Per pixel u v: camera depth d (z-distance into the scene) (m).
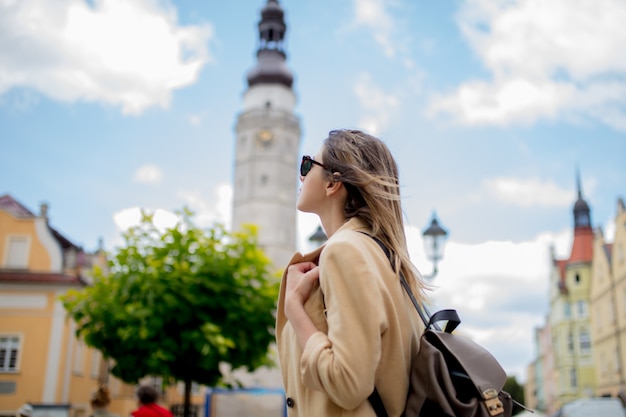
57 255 27.73
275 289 15.60
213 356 13.41
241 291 14.74
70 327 26.95
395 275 1.75
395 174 1.99
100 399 9.12
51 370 26.06
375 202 1.86
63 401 26.00
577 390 55.00
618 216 43.00
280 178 69.56
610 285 45.00
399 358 1.65
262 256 15.68
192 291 13.79
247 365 15.04
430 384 1.59
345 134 1.99
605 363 46.91
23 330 26.44
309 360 1.58
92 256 32.62
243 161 70.44
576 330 55.56
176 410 18.86
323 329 1.72
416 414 1.60
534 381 88.94
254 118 70.62
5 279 26.78
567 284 57.62
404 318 1.71
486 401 1.56
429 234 14.41
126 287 13.85
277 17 76.50
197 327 13.74
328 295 1.64
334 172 1.92
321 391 1.61
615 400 12.60
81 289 27.20
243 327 14.45
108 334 14.01
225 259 14.66
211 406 13.36
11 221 28.06
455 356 1.62
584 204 58.75
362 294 1.58
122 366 13.88
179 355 13.64
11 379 25.89
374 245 1.77
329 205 1.97
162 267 13.99
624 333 41.69
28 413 9.66
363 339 1.54
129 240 14.61
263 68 73.88
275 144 70.06
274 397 13.66
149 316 13.38
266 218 67.75
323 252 1.70
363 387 1.53
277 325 1.92
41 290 26.92
